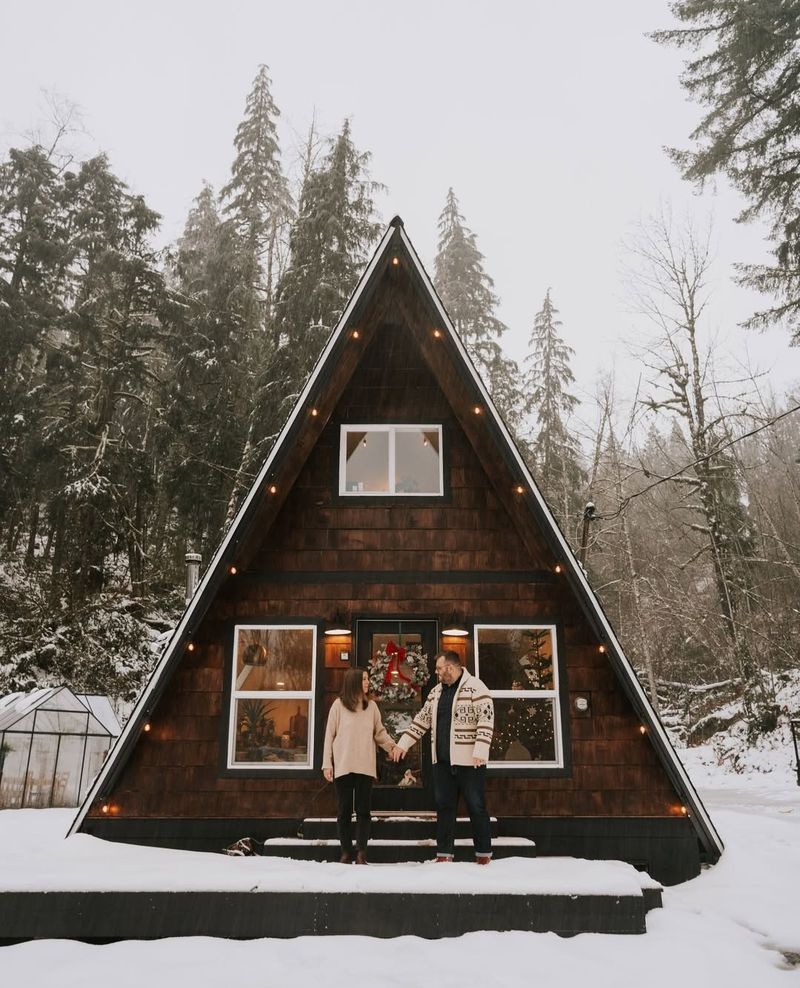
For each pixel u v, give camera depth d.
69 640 19.83
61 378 22.61
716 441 23.72
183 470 23.02
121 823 7.08
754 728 20.45
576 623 7.73
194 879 5.14
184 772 7.25
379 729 6.41
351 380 8.50
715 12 17.86
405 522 8.05
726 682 24.14
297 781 7.26
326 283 21.03
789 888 6.37
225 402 23.81
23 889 5.03
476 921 5.04
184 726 7.37
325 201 22.27
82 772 12.53
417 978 4.20
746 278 18.20
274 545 7.96
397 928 5.02
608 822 7.12
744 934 5.17
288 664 7.78
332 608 7.77
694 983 4.19
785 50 16.91
